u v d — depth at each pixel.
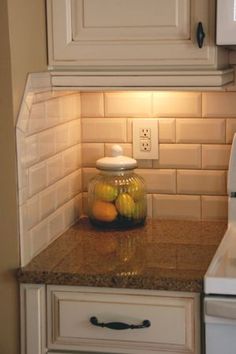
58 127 2.17
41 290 1.87
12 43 1.79
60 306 1.86
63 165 2.23
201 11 1.93
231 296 1.76
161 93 2.33
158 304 1.81
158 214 2.40
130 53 1.98
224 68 2.08
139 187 2.27
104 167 2.25
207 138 2.32
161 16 1.95
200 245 2.08
